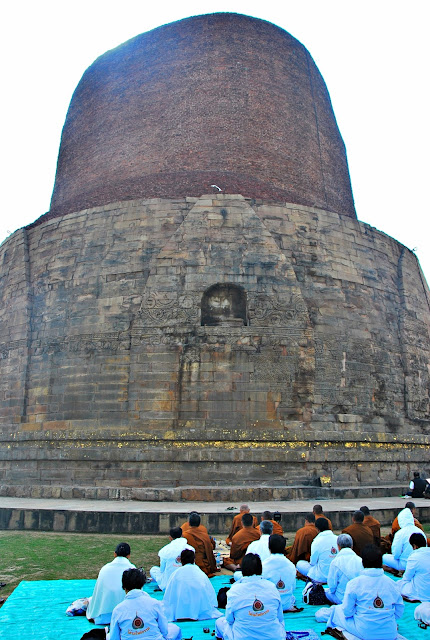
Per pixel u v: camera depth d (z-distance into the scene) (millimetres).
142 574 7191
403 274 28094
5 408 24953
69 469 22031
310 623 8406
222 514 15523
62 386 23594
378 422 24438
